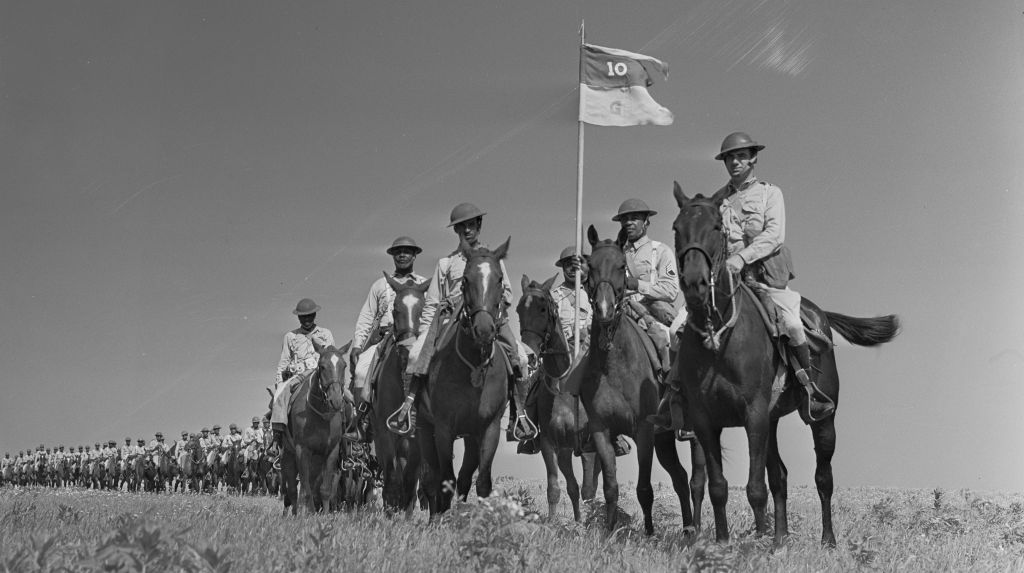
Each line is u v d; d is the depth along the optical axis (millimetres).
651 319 12344
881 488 30375
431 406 12430
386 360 14141
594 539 9633
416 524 10516
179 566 5816
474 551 7078
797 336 10227
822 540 11305
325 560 6902
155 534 5539
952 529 12484
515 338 12703
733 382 9844
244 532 9281
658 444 12227
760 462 9828
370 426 18453
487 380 12117
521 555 7184
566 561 7797
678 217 9781
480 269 11789
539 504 19266
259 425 37312
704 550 7496
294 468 17844
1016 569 9320
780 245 10750
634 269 13492
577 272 14852
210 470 43469
